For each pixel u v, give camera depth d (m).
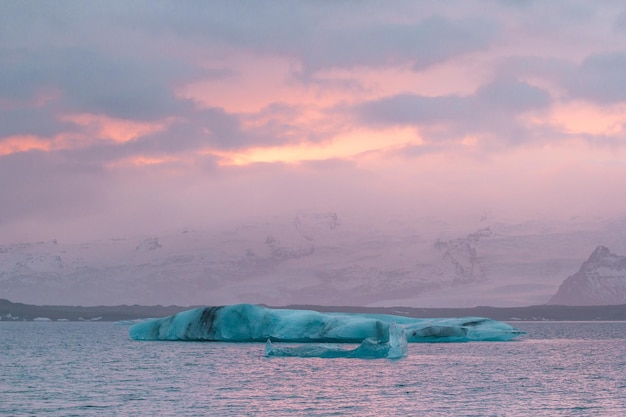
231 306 125.81
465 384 65.81
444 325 131.38
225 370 80.06
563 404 53.34
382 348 97.56
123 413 49.44
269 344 101.06
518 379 70.38
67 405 53.12
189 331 128.88
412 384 65.81
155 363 90.62
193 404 53.69
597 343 152.00
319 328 117.31
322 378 71.19
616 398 56.75
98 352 114.81
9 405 53.19
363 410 50.69
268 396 58.00
